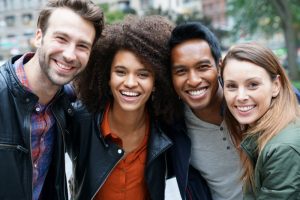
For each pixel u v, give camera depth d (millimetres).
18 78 2801
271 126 2676
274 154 2516
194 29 3098
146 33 3076
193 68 3119
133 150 3275
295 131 2568
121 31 3074
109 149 3184
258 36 33969
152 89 3205
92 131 3225
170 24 3379
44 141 2996
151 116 3373
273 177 2516
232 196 3479
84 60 2881
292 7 28016
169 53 3182
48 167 3086
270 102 2824
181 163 3342
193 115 3398
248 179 2932
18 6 55844
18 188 2775
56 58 2791
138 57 3029
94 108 3277
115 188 3266
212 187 3533
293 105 2783
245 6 28094
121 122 3225
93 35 2926
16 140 2771
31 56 2977
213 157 3422
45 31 2826
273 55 2838
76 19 2812
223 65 2945
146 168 3227
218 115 3369
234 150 3369
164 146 3215
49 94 2908
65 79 2836
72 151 3338
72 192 3457
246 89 2803
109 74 3221
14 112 2789
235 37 29672
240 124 3068
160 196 3316
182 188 3344
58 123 3014
